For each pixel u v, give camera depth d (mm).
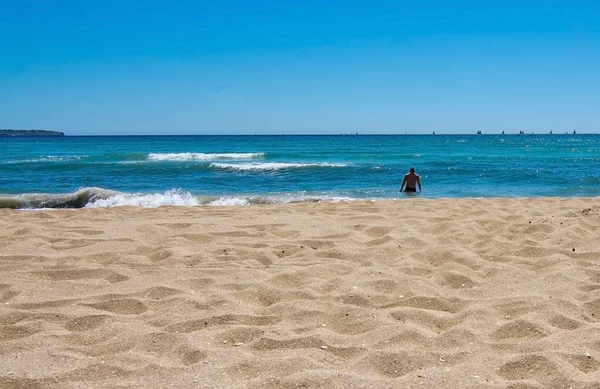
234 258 5543
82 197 12562
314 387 2740
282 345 3365
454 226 7086
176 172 21719
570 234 6527
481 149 53469
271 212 9070
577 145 70688
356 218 7918
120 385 2742
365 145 68062
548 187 16375
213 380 2824
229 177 19906
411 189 14891
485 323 3752
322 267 5168
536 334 3508
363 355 3176
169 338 3412
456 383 2799
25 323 3664
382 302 4289
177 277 4809
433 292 4520
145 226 7086
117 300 4188
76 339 3432
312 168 23438
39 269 4992
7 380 2809
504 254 5801
